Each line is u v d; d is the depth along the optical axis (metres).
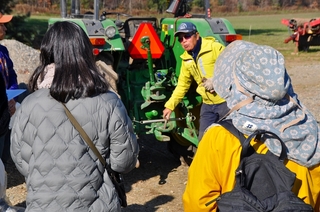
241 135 2.31
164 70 5.64
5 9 16.78
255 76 2.33
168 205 4.87
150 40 5.42
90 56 2.56
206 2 6.06
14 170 5.77
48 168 2.46
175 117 5.52
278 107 2.35
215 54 4.88
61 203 2.44
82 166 2.47
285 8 50.94
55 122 2.47
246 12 48.81
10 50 9.98
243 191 2.17
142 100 5.57
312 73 13.29
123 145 2.56
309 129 2.35
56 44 2.51
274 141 2.29
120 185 2.70
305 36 17.22
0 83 3.61
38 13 32.09
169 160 6.16
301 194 2.31
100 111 2.50
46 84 2.56
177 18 5.83
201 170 2.35
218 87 2.50
